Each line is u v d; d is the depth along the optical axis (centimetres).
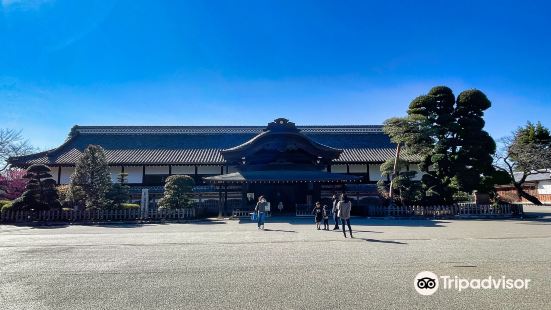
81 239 1480
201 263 953
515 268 865
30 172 2391
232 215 2675
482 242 1295
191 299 645
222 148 3950
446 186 2689
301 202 3266
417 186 2630
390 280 761
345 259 987
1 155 3800
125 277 807
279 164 3145
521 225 1934
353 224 2064
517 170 3334
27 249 1212
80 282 766
